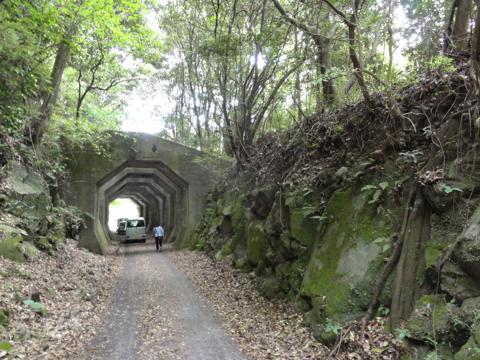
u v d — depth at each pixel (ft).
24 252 36.65
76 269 45.01
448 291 17.58
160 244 82.48
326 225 29.58
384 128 27.43
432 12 36.68
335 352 20.75
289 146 42.55
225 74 51.19
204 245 68.28
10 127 42.34
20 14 37.35
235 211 57.41
